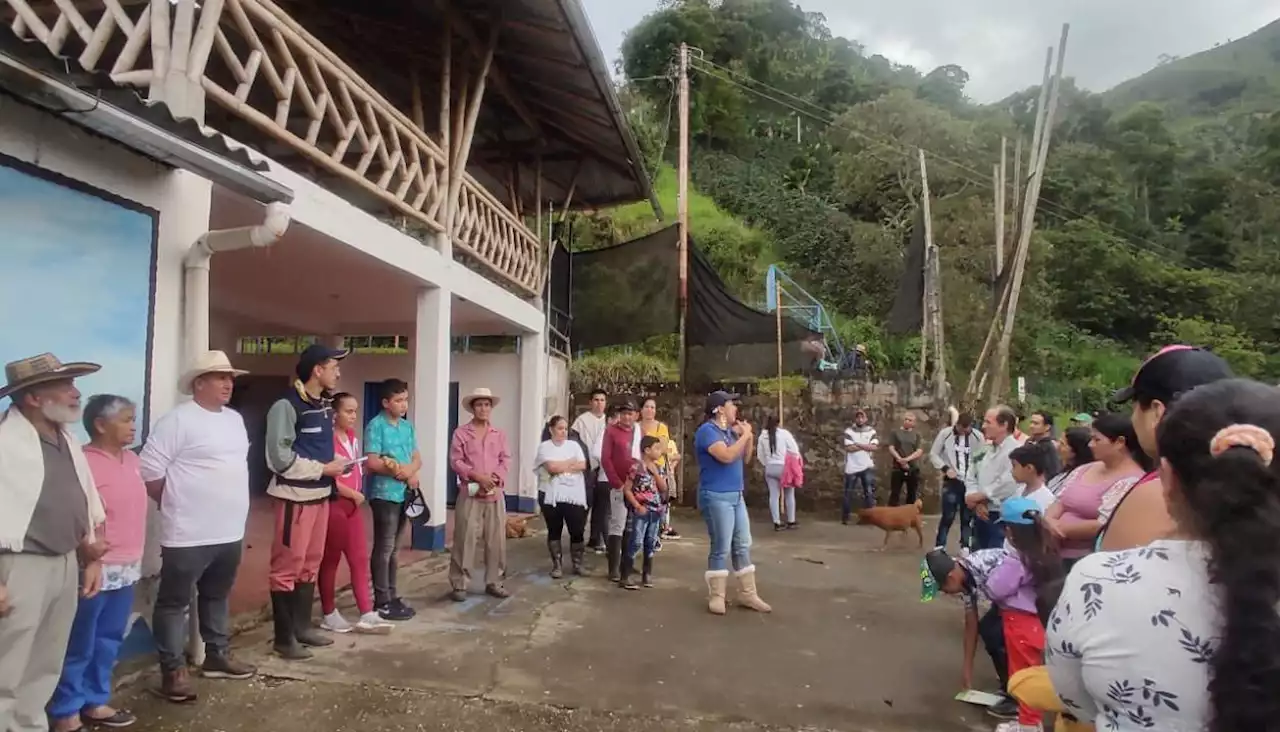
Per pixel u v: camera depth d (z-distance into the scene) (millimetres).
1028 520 3746
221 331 10609
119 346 3896
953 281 21297
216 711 3746
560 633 5250
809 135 36469
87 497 3139
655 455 6852
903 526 9094
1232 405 1344
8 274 3377
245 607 5281
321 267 6891
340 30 8352
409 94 9672
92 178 3758
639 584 6770
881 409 12297
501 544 6184
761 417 12562
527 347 10906
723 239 25109
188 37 4246
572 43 7676
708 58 36531
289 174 5203
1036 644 3684
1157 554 1371
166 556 3766
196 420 3830
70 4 4000
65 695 3328
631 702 4086
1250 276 34781
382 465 5305
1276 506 1254
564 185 12359
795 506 11656
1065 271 33406
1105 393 24016
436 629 5219
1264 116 51438
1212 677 1228
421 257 7215
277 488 4488
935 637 5469
